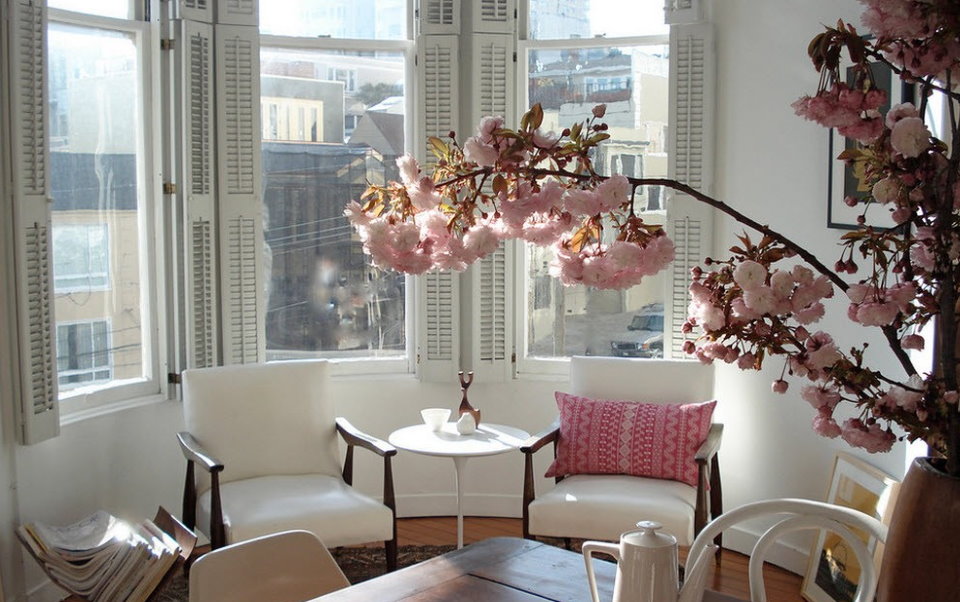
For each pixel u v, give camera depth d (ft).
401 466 15.64
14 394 11.66
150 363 14.14
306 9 15.05
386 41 15.20
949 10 3.95
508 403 15.53
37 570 12.21
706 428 12.60
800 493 13.01
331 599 6.85
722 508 13.80
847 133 4.26
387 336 15.74
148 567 11.14
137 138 13.94
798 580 12.85
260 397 13.38
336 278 15.51
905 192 4.26
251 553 7.46
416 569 7.41
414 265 4.86
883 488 11.08
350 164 15.39
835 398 4.47
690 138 13.99
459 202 5.02
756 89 13.35
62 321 12.99
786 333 4.59
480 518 15.66
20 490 11.86
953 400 4.06
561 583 7.11
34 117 11.62
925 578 4.13
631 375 13.50
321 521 11.59
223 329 14.55
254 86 14.47
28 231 11.59
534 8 15.10
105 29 13.42
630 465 12.66
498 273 15.15
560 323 15.42
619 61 14.76
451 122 14.90
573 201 4.56
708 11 13.94
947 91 4.27
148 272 14.08
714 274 4.72
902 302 4.27
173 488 14.30
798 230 12.84
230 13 14.26
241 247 14.58
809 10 12.45
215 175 14.51
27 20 11.48
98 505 13.09
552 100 15.15
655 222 14.74
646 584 5.19
